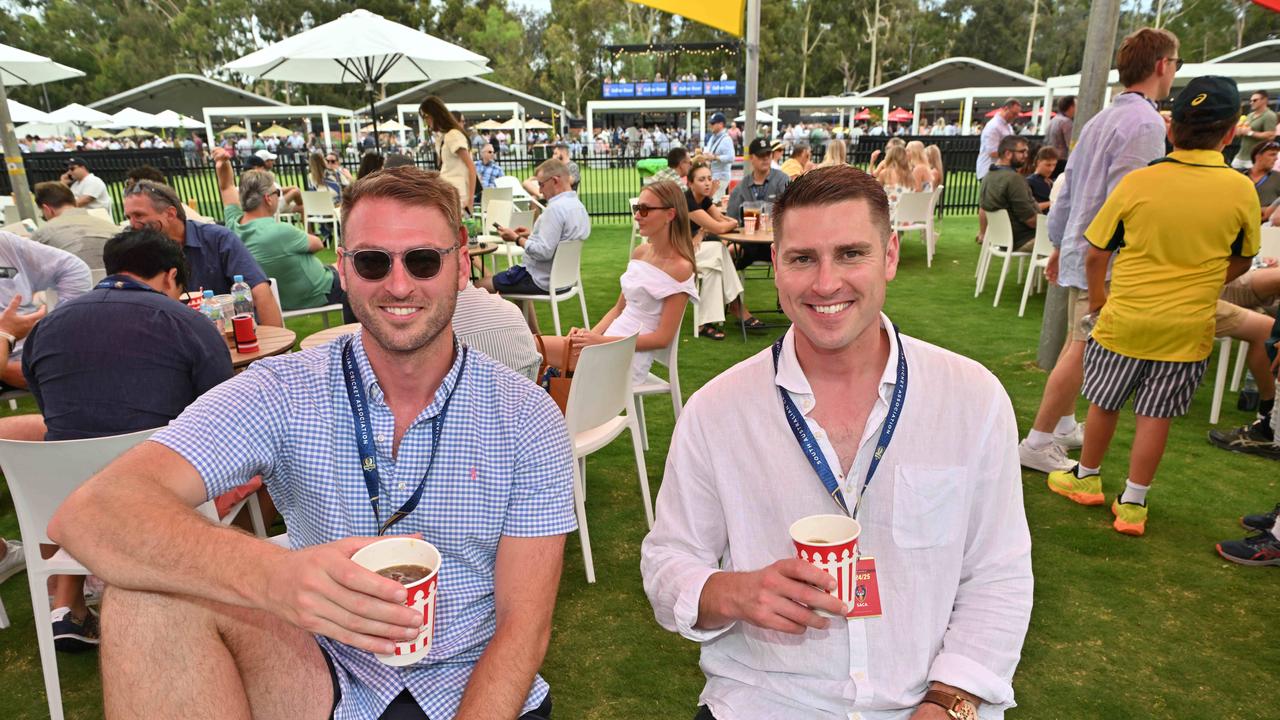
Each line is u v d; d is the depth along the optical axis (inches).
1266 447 158.6
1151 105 135.6
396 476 57.4
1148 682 94.9
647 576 58.2
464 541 58.3
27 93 2201.0
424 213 54.4
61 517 48.4
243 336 133.9
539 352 128.2
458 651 58.2
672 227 148.2
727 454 55.9
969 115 1093.1
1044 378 206.4
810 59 2778.1
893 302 298.0
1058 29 2805.1
